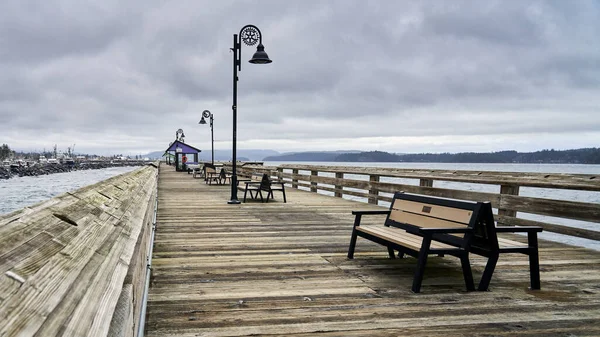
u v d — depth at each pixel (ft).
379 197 34.35
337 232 21.88
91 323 2.98
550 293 12.13
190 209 31.04
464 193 25.22
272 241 19.29
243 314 10.06
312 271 14.12
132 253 5.55
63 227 4.48
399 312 10.39
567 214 18.83
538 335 9.20
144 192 15.39
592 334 9.30
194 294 11.50
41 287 2.90
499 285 12.82
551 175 21.33
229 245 18.25
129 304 4.15
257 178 63.67
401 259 15.98
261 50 33.24
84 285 3.50
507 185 22.06
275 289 12.07
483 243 12.71
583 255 17.25
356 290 12.10
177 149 110.22
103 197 8.25
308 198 40.50
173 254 16.43
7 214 4.04
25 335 2.21
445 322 9.81
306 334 8.98
